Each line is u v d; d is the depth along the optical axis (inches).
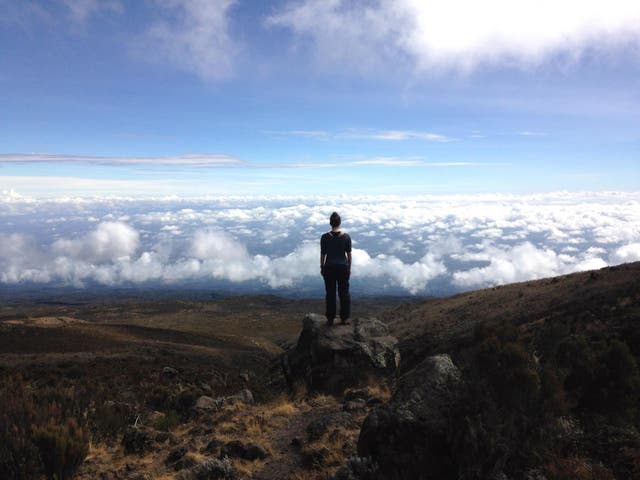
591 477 151.3
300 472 208.1
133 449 273.0
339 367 381.4
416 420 174.2
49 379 1037.2
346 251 410.6
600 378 203.3
